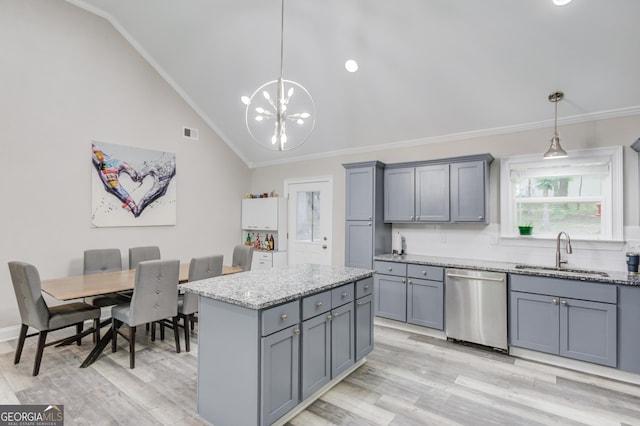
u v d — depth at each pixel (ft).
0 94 11.29
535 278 9.90
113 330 10.28
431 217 12.82
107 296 11.90
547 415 7.28
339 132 15.35
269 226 18.42
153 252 14.16
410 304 12.27
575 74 9.66
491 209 12.44
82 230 13.20
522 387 8.46
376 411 7.36
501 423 6.98
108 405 7.50
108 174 13.88
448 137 13.35
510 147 12.12
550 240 11.30
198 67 14.73
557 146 9.61
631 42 8.46
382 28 10.34
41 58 12.12
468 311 10.96
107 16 13.74
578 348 9.25
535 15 8.54
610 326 8.83
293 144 17.17
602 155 10.57
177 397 7.86
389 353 10.49
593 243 10.67
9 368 9.16
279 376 6.48
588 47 8.87
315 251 17.48
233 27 12.27
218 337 6.72
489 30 9.27
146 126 15.16
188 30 13.08
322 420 7.02
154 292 9.70
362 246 13.79
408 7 9.48
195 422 6.97
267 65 13.33
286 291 6.92
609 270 10.41
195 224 17.24
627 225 10.21
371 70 11.90
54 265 12.48
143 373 9.02
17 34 11.59
